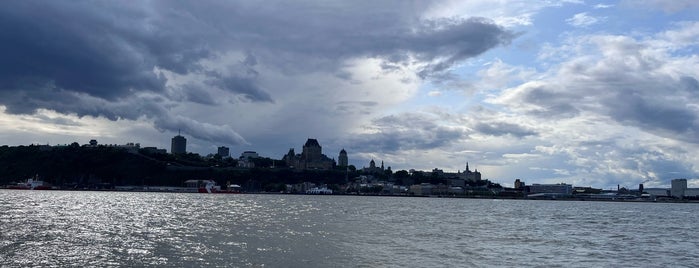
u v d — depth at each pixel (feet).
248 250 232.12
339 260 209.77
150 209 556.92
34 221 356.38
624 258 233.55
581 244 284.82
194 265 191.62
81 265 186.60
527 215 613.93
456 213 625.00
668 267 210.38
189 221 393.70
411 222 433.89
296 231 329.52
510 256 229.45
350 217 493.36
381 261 209.36
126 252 218.38
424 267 197.67
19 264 185.26
